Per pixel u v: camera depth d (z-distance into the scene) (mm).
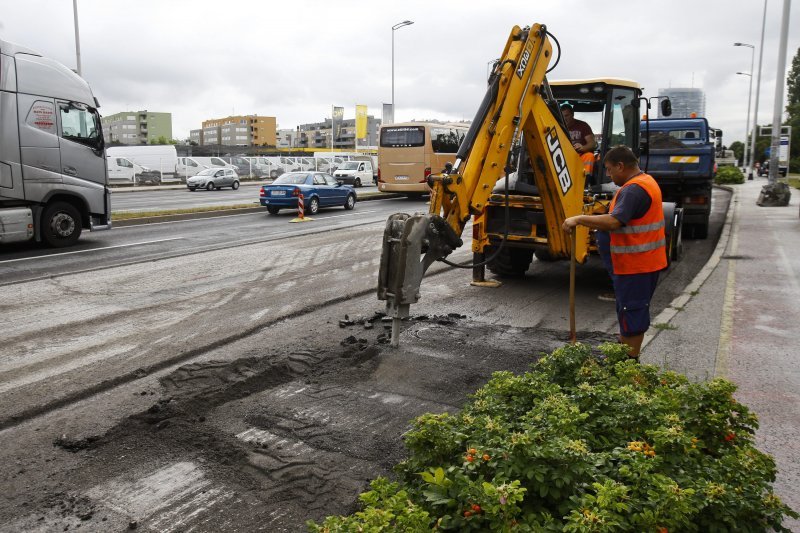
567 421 3168
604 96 8883
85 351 6156
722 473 3059
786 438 4223
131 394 5078
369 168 40594
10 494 3635
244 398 4973
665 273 10453
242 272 10312
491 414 3617
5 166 11953
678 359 5820
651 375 4105
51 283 9328
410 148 26547
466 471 2895
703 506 2721
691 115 15133
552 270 10664
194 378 5352
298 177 21766
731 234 14086
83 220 13625
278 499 3557
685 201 14102
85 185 13352
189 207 23531
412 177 26656
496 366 5730
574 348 4391
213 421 4543
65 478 3801
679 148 13594
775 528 2875
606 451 3240
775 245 12406
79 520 3385
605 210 8656
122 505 3518
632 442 3115
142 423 4512
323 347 6238
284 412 4699
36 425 4516
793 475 3736
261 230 16297
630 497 2799
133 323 7168
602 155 8945
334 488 3652
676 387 3951
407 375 5461
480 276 9422
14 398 4988
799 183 39969
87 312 7652
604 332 6883
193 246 13219
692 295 8336
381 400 4941
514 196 8953
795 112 84312
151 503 3533
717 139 16859
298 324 7168
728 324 6953
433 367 5660
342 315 7582
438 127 27188
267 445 4176
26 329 6922
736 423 3596
